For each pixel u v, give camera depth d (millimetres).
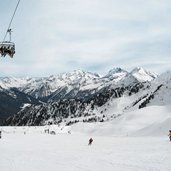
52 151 42125
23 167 26406
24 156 35500
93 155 35062
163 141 52375
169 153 31750
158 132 104250
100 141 68938
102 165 26422
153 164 25125
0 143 61594
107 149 42688
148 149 38062
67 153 38625
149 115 171000
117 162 27688
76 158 32531
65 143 63344
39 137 96562
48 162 29641
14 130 196875
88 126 193625
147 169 23125
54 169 25094
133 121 165000
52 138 89250
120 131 152625
